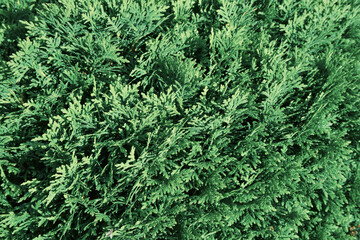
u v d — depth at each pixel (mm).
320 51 4504
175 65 3365
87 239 3326
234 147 3668
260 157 3865
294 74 3680
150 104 3352
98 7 3494
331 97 3779
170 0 4125
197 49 3965
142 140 3326
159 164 3268
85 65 3713
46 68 3529
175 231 3586
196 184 3682
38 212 3309
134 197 3441
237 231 3748
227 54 3648
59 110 3588
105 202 3363
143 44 4031
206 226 3613
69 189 3158
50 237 3219
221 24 4207
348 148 4266
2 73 3443
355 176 4250
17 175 3529
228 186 3691
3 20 4168
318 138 4035
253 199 3736
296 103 3916
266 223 3859
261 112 3711
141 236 3254
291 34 4266
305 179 3762
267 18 4254
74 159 2961
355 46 4590
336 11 4172
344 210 4285
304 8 4348
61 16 3426
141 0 3531
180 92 3445
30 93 3588
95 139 3121
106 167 3391
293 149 4098
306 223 4172
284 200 3938
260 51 3830
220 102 3551
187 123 3617
